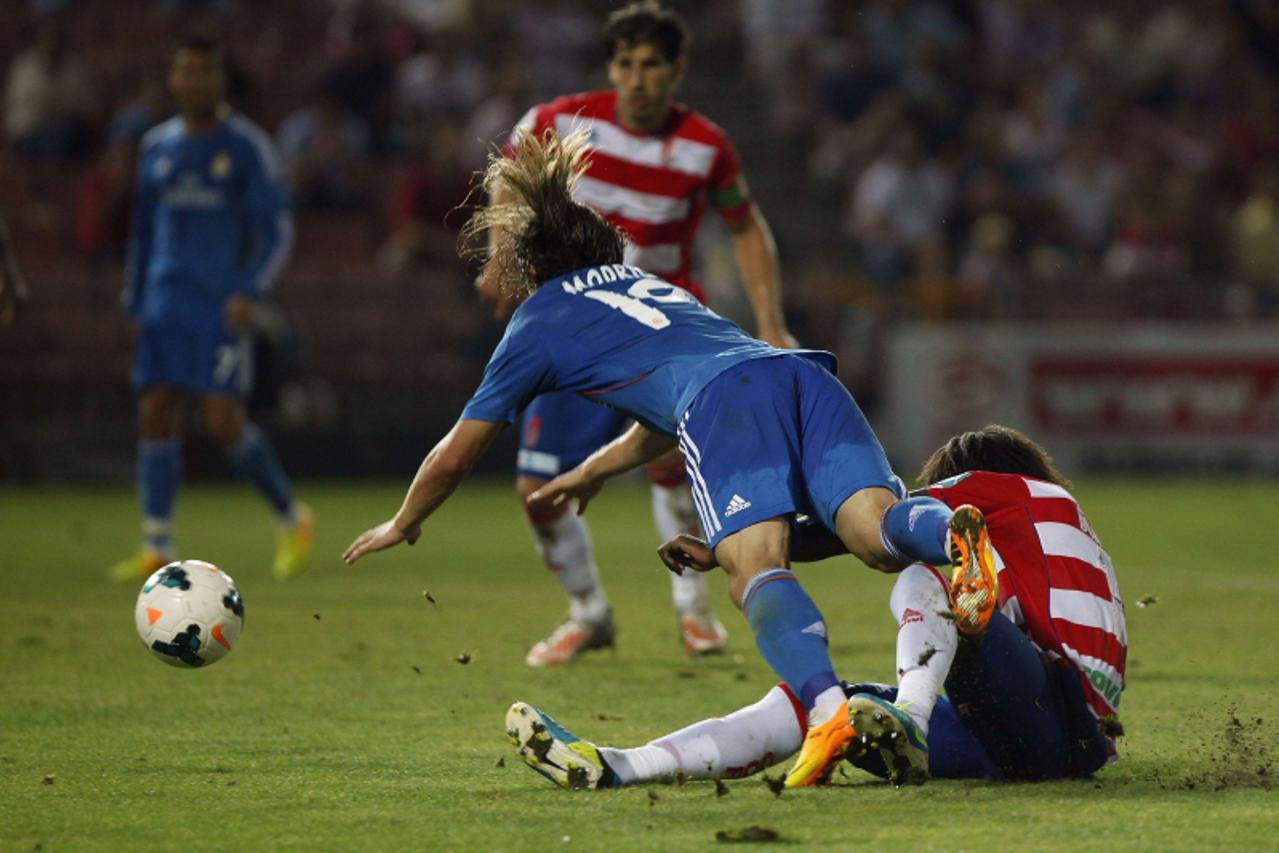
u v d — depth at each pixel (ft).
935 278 220.43
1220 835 38.50
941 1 264.11
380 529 49.37
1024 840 37.99
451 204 199.11
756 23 253.65
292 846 38.42
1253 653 73.92
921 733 41.16
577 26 236.84
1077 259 235.40
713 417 46.03
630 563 118.32
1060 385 209.97
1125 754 49.83
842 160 240.12
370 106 219.00
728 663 72.69
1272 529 145.18
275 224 105.40
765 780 42.63
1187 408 213.25
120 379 192.03
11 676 67.56
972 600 40.52
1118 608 46.29
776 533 44.68
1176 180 241.96
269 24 229.25
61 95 203.72
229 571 112.16
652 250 76.33
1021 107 254.06
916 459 205.57
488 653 75.36
